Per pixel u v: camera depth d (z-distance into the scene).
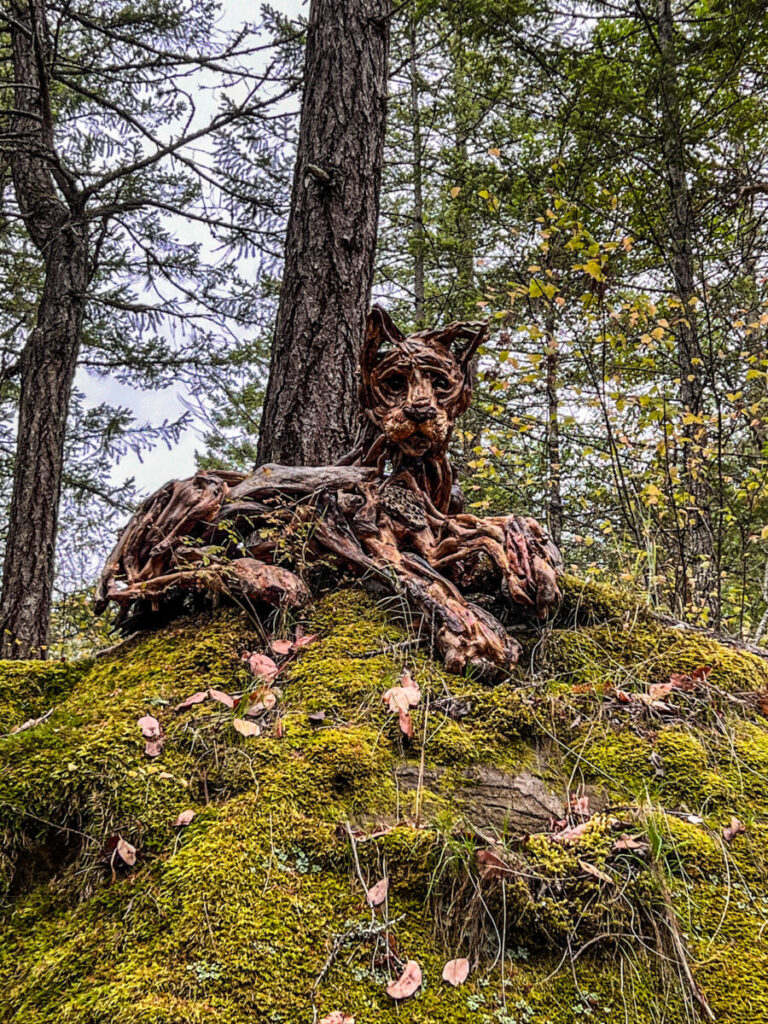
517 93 6.59
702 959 1.35
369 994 1.23
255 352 8.28
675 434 4.15
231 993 1.19
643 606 2.48
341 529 2.38
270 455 3.45
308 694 1.91
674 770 1.80
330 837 1.48
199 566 2.25
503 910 1.36
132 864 1.44
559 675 2.15
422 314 9.26
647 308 3.95
